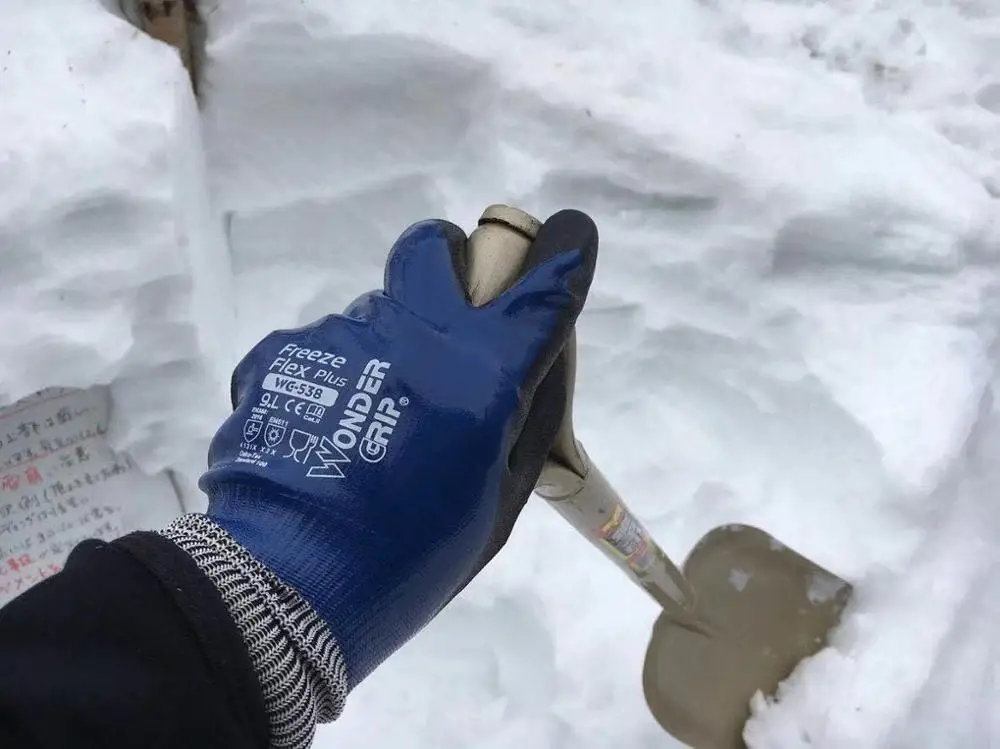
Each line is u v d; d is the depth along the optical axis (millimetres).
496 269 522
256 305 1079
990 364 979
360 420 446
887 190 974
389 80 998
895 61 1094
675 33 1050
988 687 889
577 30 1017
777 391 1010
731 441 1042
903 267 991
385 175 1049
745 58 1074
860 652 863
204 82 997
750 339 1015
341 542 419
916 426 912
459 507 456
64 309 871
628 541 715
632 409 1073
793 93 1017
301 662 382
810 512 970
